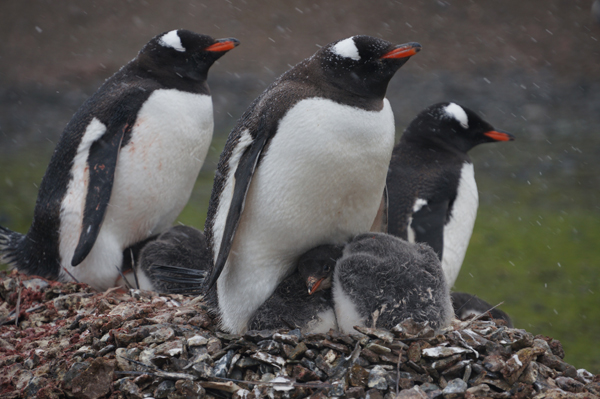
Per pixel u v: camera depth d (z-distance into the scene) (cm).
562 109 3262
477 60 4059
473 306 1008
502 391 668
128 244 1080
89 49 4531
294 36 4588
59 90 3831
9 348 820
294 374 679
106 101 1040
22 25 4878
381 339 682
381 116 718
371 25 4656
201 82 1080
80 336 800
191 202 2350
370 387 658
